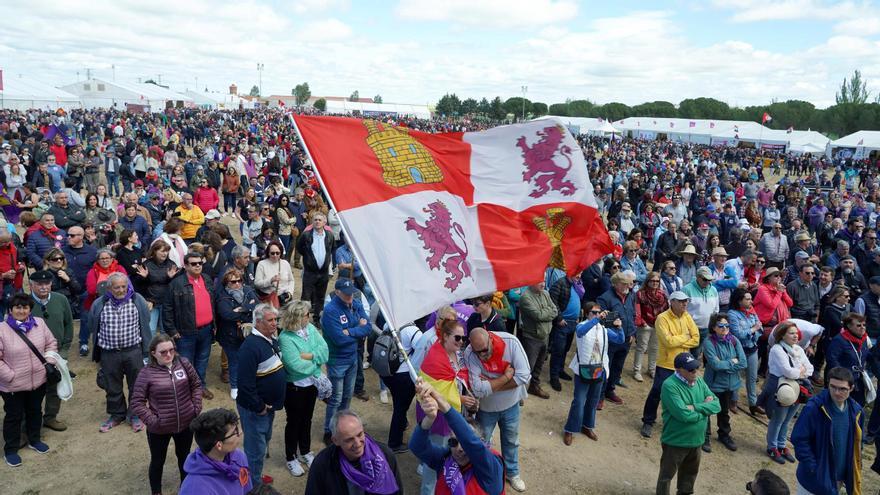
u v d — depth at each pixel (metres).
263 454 6.02
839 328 9.91
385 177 5.22
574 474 7.26
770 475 4.43
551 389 9.62
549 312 8.80
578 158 6.14
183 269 7.84
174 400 5.77
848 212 21.09
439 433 5.81
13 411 6.52
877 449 7.74
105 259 8.81
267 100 148.50
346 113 114.94
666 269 10.73
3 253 8.96
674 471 6.58
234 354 8.09
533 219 5.90
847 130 89.62
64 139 26.50
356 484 4.07
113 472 6.57
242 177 20.89
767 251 14.33
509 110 121.12
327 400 7.14
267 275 9.33
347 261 10.56
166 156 21.25
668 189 24.91
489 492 4.12
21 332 6.54
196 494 4.11
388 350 6.92
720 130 68.19
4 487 6.18
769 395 7.92
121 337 7.20
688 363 6.35
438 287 5.12
